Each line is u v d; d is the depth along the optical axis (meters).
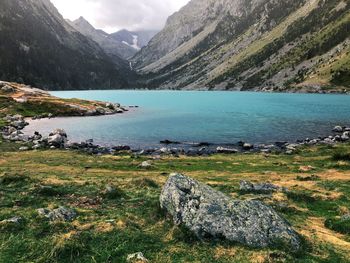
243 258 16.81
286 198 30.19
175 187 22.05
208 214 19.50
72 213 21.86
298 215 25.86
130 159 61.50
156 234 19.36
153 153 72.56
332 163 54.31
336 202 30.00
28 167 49.38
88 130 105.62
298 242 18.58
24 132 99.38
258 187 33.59
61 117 137.00
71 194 27.61
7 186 29.12
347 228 22.12
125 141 88.88
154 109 176.50
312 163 56.78
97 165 53.06
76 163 54.91
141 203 25.27
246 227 18.88
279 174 47.34
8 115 127.31
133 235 18.91
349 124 109.81
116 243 18.05
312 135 92.94
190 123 119.88
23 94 163.88
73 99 169.00
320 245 19.06
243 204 20.41
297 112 147.38
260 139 89.56
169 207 21.45
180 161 60.75
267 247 17.92
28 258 16.48
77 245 17.20
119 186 32.16
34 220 20.38
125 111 166.25
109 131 104.00
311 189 35.84
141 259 16.28
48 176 39.25
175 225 19.78
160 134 98.81
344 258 17.58
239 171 50.38
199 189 21.64
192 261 16.61
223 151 74.19
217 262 16.55
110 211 23.11
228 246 17.91
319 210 27.61
